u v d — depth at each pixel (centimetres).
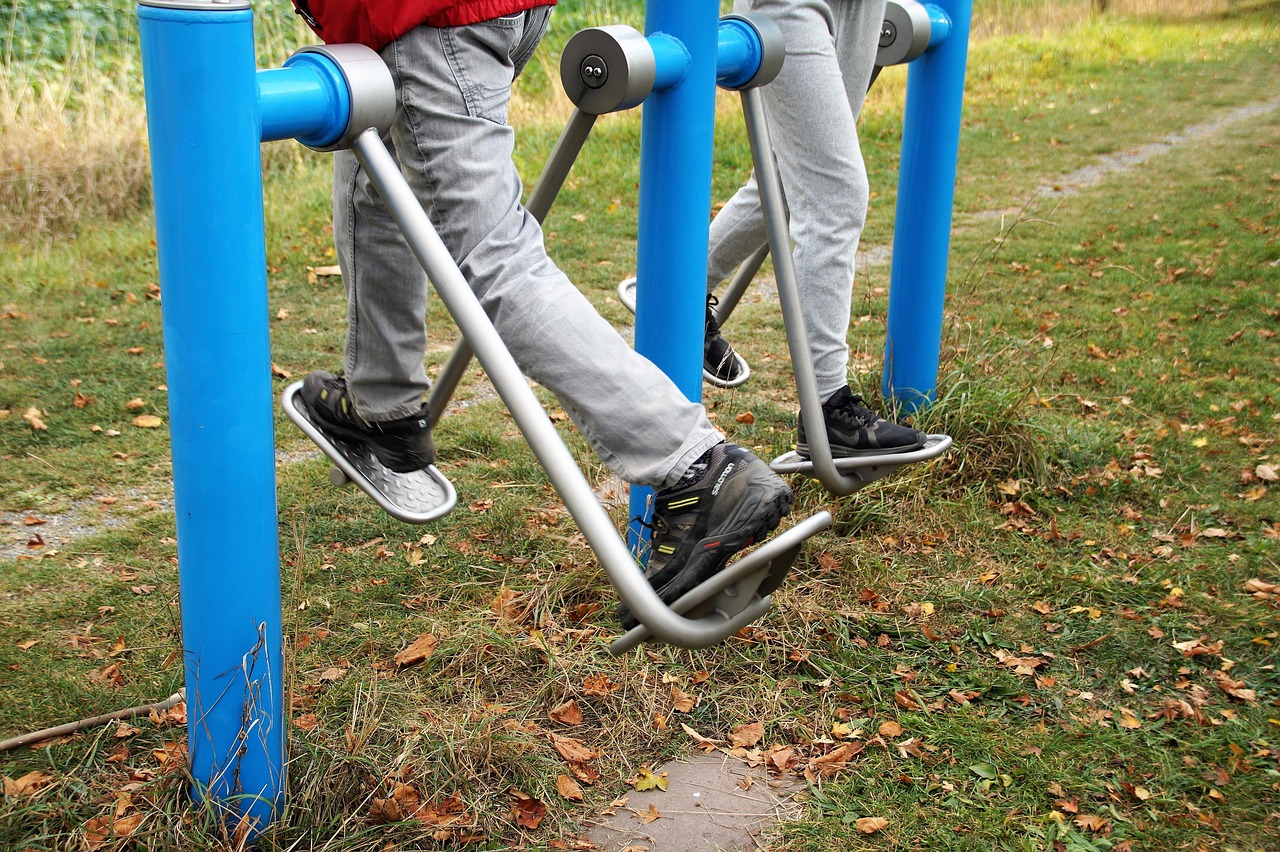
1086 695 254
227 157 155
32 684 242
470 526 323
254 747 185
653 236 251
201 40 149
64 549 311
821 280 265
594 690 241
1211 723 244
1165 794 221
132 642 260
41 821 195
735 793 218
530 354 168
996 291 619
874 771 223
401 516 226
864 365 451
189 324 161
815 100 253
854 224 265
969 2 335
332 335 523
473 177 171
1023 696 252
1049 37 1705
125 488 358
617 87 215
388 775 206
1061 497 355
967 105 1259
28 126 731
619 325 549
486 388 456
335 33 171
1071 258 692
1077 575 304
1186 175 937
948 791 219
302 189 782
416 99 169
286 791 196
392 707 231
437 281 162
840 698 248
